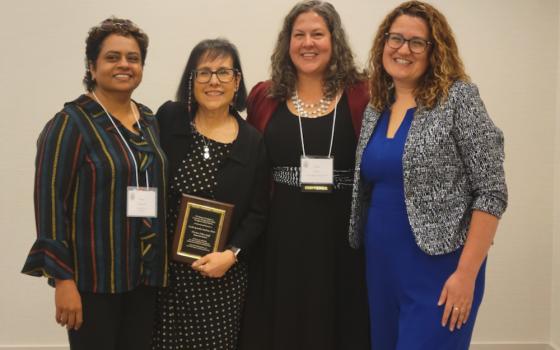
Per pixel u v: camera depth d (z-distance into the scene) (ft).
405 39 6.21
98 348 6.17
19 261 10.95
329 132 7.41
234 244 7.11
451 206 5.97
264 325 7.66
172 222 7.00
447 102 5.98
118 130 6.21
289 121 7.54
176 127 7.22
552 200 11.26
